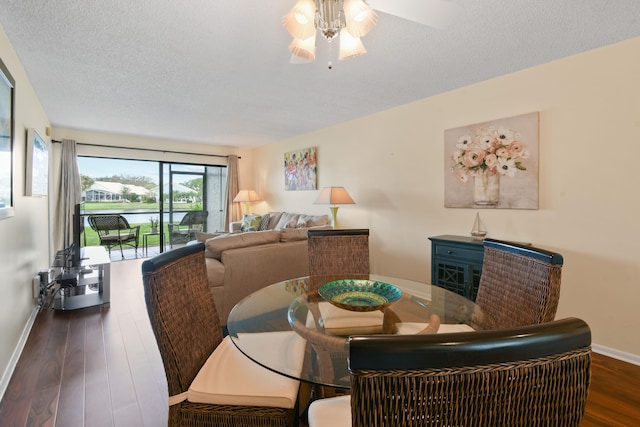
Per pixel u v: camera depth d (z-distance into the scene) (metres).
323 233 2.31
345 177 4.39
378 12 1.78
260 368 1.31
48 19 1.84
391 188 3.75
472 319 1.51
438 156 3.25
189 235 6.20
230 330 1.44
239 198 5.96
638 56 2.07
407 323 1.45
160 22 1.88
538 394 0.51
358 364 0.48
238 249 2.88
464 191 3.03
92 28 1.95
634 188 2.11
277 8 1.75
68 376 1.96
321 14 1.39
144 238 5.77
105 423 1.56
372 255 4.00
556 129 2.44
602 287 2.25
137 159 5.49
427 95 3.25
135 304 3.24
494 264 1.58
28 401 1.72
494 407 0.50
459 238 2.86
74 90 3.05
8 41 2.07
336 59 2.40
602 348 2.26
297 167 5.32
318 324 1.45
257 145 6.36
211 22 1.88
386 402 0.49
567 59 2.37
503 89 2.73
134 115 3.99
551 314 1.22
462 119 3.03
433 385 0.49
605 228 2.23
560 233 2.44
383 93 3.18
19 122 2.38
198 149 6.14
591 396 1.78
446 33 2.03
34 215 3.03
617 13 1.80
